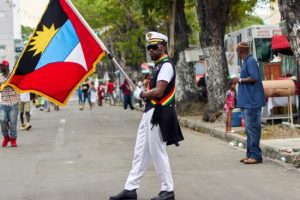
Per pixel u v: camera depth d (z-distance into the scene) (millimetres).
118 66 7555
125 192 7426
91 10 40625
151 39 7195
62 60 7766
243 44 10156
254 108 10188
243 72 10180
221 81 18422
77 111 33500
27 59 7758
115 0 35156
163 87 7070
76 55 7750
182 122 20094
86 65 7738
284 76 17422
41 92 7766
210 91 18500
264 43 18297
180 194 7941
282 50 16672
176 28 23891
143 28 37469
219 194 7895
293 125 14625
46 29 7754
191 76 24125
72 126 20797
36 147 14047
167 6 23266
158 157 7246
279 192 7938
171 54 23828
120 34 41219
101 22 39750
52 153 12758
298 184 8469
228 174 9422
